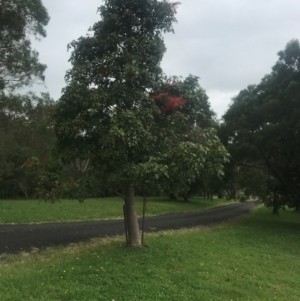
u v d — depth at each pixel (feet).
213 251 33.47
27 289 19.54
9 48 69.87
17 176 129.59
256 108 62.95
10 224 46.42
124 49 29.73
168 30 31.48
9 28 68.69
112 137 25.46
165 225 55.26
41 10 69.97
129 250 29.78
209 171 29.12
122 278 22.34
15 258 27.55
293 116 57.47
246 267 28.43
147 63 30.32
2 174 113.91
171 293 20.53
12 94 74.08
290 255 35.83
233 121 66.49
